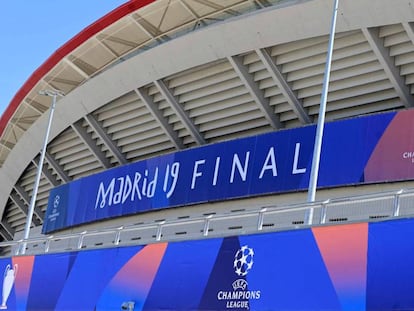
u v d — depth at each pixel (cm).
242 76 2592
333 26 1828
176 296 1570
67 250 2048
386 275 1147
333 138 2317
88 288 1881
